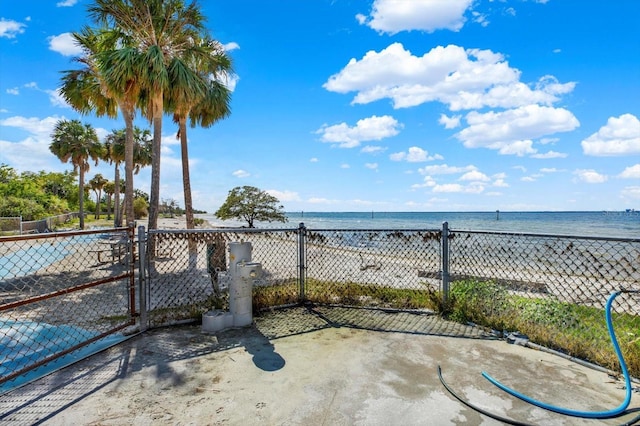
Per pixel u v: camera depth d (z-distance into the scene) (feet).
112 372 10.09
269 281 19.29
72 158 105.40
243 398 8.68
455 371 10.11
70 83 42.09
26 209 101.35
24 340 13.01
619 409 8.00
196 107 41.60
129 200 42.14
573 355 11.02
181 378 9.73
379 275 23.20
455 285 16.17
